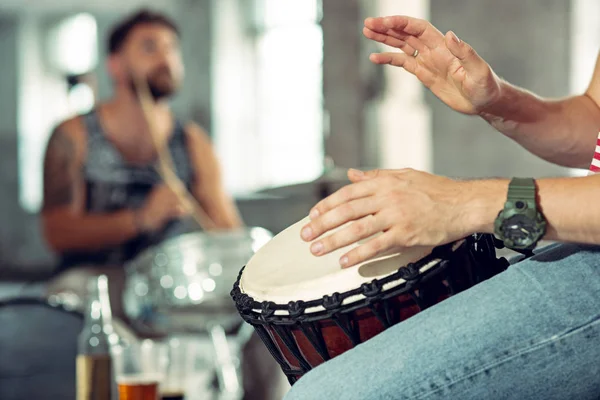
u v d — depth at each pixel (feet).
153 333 9.02
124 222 11.02
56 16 31.32
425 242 3.13
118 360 5.53
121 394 5.42
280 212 28.02
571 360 3.05
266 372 7.15
